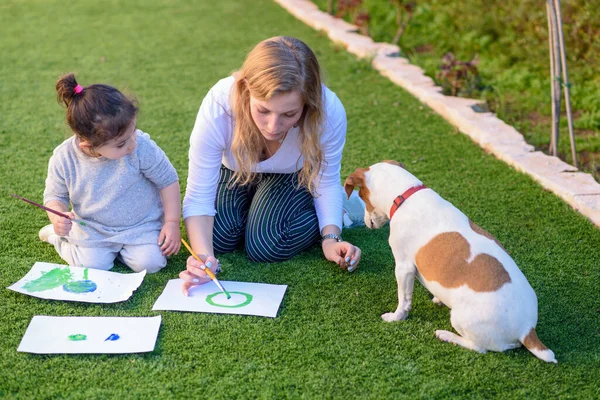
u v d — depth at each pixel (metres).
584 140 5.05
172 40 7.52
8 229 3.71
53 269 3.31
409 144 4.95
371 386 2.61
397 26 7.98
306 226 3.51
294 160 3.45
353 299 3.18
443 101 5.55
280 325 2.96
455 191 4.27
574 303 3.18
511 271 2.71
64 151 3.24
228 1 9.38
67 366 2.67
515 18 6.81
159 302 3.10
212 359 2.73
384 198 3.04
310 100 2.93
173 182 3.42
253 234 3.47
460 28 7.53
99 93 2.95
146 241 3.37
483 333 2.70
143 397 2.52
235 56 6.96
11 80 6.18
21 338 2.83
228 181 3.66
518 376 2.68
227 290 3.21
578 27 6.06
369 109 5.59
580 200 4.03
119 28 8.00
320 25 7.90
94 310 3.04
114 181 3.27
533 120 5.48
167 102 5.70
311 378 2.64
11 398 2.50
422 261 2.82
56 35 7.67
